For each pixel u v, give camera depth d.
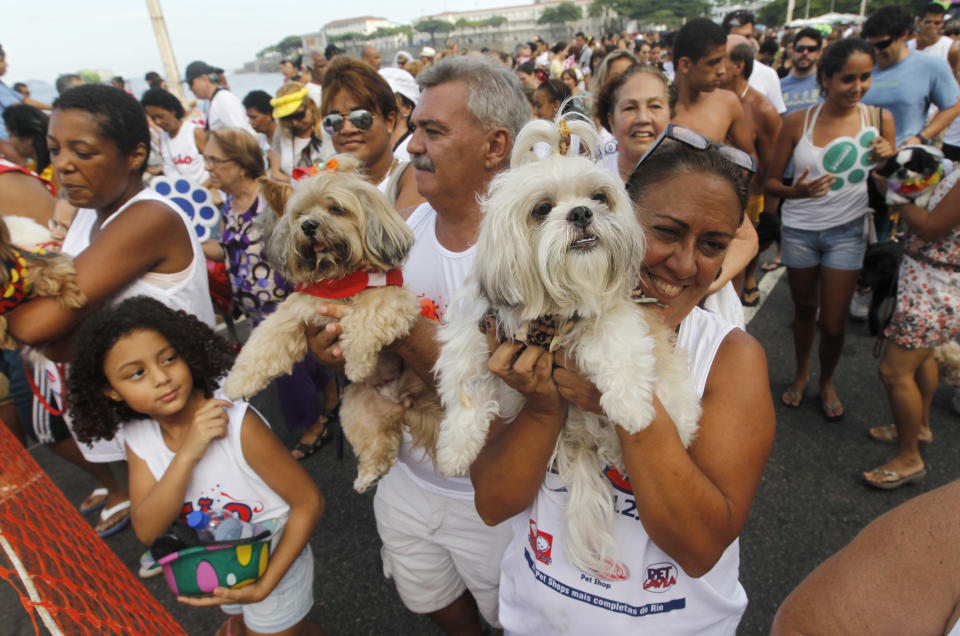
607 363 1.17
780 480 3.30
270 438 1.96
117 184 2.23
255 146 3.41
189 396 1.91
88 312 2.13
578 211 1.14
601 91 3.26
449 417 1.44
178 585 1.74
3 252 1.94
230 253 3.54
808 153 3.55
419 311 1.84
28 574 1.31
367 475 1.97
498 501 1.40
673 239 1.31
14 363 3.18
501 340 1.35
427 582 2.14
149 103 6.72
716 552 1.23
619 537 1.34
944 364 3.22
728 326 1.38
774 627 1.19
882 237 4.84
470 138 1.80
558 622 1.40
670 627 1.32
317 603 2.76
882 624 1.01
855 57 3.25
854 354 4.57
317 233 1.73
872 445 3.55
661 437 1.15
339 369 1.92
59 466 3.98
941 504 1.04
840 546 2.84
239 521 1.87
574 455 1.38
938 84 4.70
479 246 1.28
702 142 1.31
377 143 2.96
